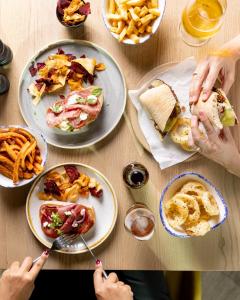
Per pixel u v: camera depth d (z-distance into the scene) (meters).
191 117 1.03
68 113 1.04
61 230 1.03
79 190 1.06
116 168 1.07
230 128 1.06
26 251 1.07
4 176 1.06
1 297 1.03
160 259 1.06
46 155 1.05
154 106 1.03
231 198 1.07
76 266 1.06
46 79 1.06
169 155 1.06
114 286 1.03
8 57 1.05
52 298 1.23
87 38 1.08
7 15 1.08
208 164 1.07
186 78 1.06
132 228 1.02
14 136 1.04
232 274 1.50
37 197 1.07
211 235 1.06
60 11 1.04
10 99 1.08
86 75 1.07
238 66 1.06
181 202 1.00
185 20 1.01
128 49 1.07
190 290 1.15
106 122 1.07
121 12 1.02
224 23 1.07
